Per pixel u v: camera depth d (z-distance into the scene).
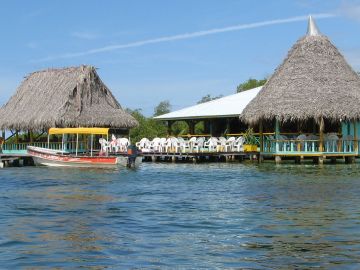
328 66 37.81
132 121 44.56
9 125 43.47
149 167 34.56
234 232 12.54
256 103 36.91
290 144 36.44
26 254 10.66
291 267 9.60
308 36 39.56
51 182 25.05
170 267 9.73
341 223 13.42
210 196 19.14
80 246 11.30
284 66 38.28
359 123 40.53
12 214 15.33
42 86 45.34
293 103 35.38
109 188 22.16
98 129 35.16
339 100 35.31
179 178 26.38
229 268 9.62
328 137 36.22
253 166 34.25
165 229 13.04
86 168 34.16
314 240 11.57
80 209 16.25
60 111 41.25
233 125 45.62
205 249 10.95
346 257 10.17
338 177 25.88
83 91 43.44
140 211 15.80
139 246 11.26
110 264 9.94
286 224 13.38
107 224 13.74
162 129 61.12
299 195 18.94
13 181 25.66
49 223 13.91
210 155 38.03
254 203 17.11
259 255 10.41
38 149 37.25
